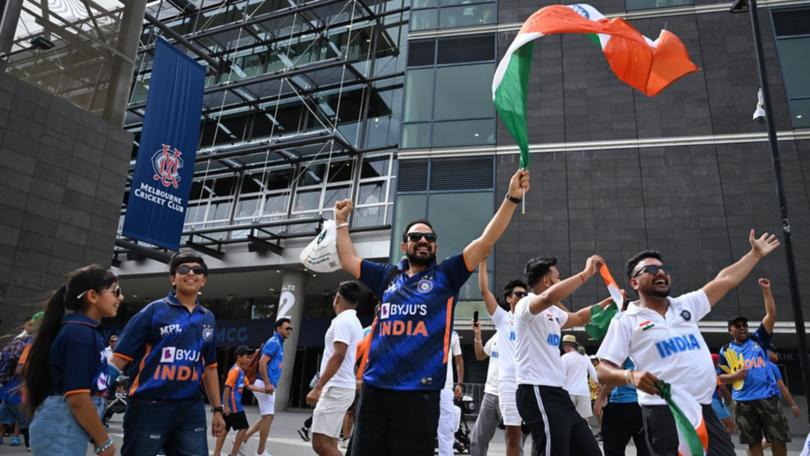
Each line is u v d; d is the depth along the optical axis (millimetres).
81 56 14438
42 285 12586
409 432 3109
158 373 3881
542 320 4848
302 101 25641
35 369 3268
